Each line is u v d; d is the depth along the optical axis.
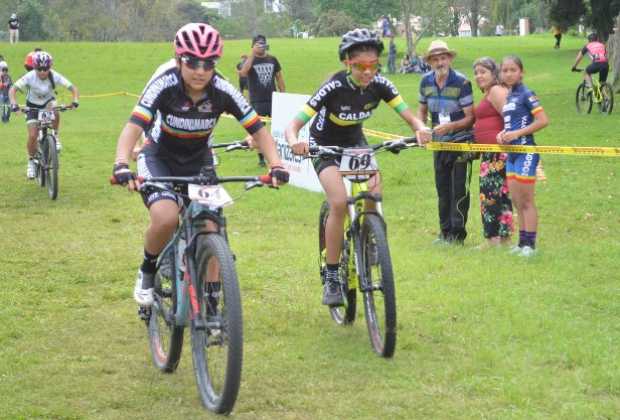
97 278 7.56
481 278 7.26
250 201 11.38
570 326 5.95
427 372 5.20
